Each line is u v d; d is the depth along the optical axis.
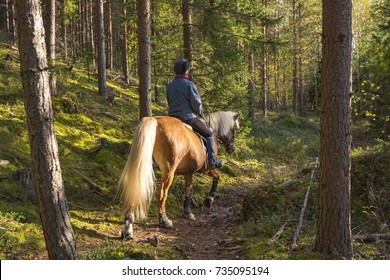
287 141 22.84
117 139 13.76
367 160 8.93
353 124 31.03
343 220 5.90
